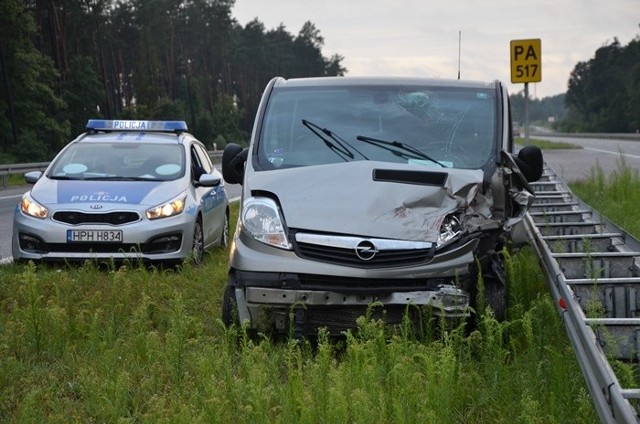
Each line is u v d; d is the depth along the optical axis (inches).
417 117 320.2
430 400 199.5
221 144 4151.1
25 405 195.0
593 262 293.4
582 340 207.8
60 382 237.9
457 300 266.7
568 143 2913.4
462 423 206.5
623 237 343.9
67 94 3112.7
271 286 271.3
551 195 568.1
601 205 649.6
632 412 153.5
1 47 2576.3
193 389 220.8
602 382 176.6
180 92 4741.6
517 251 369.1
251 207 283.9
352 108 324.5
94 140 491.5
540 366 224.5
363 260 267.9
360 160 303.3
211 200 489.1
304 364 256.4
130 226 419.5
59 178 456.4
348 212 275.6
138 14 4072.3
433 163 302.4
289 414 198.8
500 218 296.0
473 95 330.3
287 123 320.2
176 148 486.0
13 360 242.2
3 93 2657.5
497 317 280.7
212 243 495.5
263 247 275.4
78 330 284.7
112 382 215.6
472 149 307.9
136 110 3715.6
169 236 425.7
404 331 256.7
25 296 336.5
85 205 422.6
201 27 4527.6
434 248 270.5
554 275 275.3
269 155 308.8
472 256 273.6
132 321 275.3
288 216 277.6
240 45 5132.9
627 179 751.7
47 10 3171.8
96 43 3659.0
